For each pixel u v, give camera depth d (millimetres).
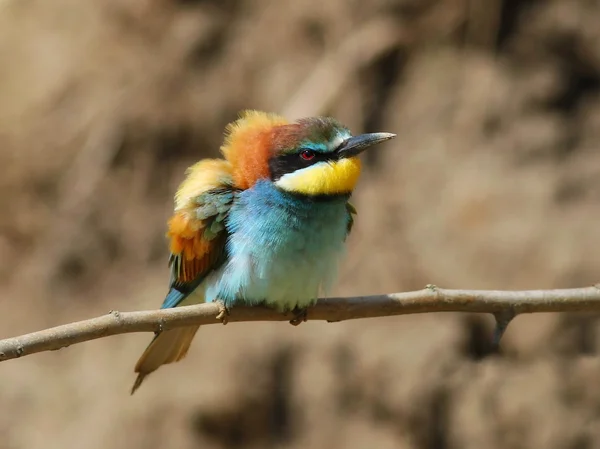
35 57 14680
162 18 14344
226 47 14141
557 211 12625
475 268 12508
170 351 7070
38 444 12977
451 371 12672
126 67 14281
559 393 12461
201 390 12844
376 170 13266
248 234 6746
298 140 6688
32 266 14023
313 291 6812
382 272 12750
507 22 13312
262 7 14141
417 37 13383
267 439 12758
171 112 13961
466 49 13297
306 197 6699
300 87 13383
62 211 14094
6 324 13688
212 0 14367
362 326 12961
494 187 12773
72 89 14430
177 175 13984
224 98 13828
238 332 13086
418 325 12906
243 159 6902
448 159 13031
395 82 13422
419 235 12797
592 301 6457
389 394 12664
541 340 12672
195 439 12773
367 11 13469
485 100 13117
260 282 6734
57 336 5531
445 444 12539
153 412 12875
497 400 12508
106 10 14594
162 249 13875
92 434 12875
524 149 12984
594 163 12875
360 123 13156
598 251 12312
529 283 12375
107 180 14070
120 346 13555
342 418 12711
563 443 12281
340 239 6961
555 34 13156
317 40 13672
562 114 13141
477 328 12891
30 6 15062
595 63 13133
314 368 12852
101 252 13945
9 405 13344
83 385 13320
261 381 12867
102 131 14125
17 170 14281
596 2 13156
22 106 14477
